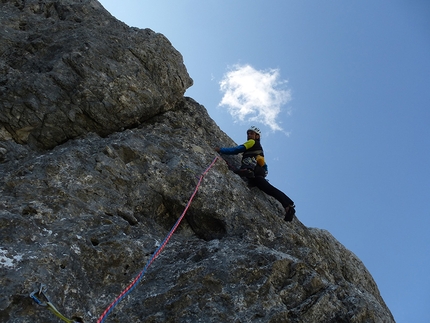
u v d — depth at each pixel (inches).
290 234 312.3
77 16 388.8
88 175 272.1
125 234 255.8
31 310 194.7
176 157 318.0
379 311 294.0
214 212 293.9
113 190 276.4
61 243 226.7
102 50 348.2
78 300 213.0
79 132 316.5
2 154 280.7
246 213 304.8
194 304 230.1
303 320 238.8
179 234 293.4
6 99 298.5
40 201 243.6
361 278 372.2
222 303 234.1
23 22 381.1
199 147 342.0
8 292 193.6
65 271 217.5
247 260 257.1
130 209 277.7
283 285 254.4
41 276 205.5
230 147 383.2
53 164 265.0
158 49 384.2
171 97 382.9
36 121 301.0
